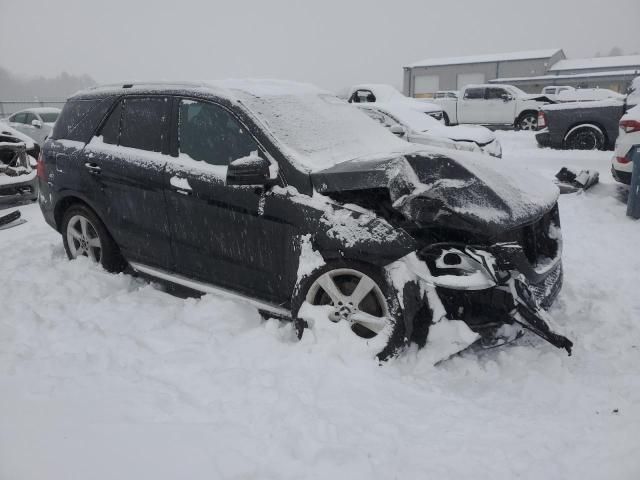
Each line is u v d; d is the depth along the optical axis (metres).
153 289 4.32
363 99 13.09
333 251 3.18
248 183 3.26
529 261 3.42
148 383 2.94
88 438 2.45
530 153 12.42
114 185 4.26
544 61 46.88
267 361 3.13
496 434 2.55
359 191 3.31
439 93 31.84
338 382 2.94
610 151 12.06
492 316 3.10
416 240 3.09
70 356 3.20
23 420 2.58
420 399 2.83
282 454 2.37
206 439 2.45
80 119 4.69
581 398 2.82
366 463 2.31
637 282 4.61
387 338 3.04
